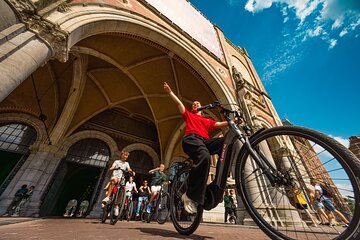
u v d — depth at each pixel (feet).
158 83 38.19
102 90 38.78
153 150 47.42
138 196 29.40
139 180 44.70
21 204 25.45
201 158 6.02
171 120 45.70
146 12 26.89
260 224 5.13
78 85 34.30
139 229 9.34
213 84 31.24
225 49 42.60
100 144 41.01
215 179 5.93
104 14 18.70
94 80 36.88
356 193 3.56
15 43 10.66
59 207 56.29
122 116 46.68
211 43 39.09
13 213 24.43
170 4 33.88
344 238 3.76
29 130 33.01
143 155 46.60
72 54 30.09
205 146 6.54
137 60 33.83
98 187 36.09
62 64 31.37
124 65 33.71
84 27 15.85
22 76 10.22
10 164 38.40
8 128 31.48
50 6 13.76
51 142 32.60
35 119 33.24
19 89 32.22
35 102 33.63
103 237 6.15
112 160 39.27
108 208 15.89
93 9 17.62
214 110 35.70
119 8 21.42
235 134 5.91
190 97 38.88
